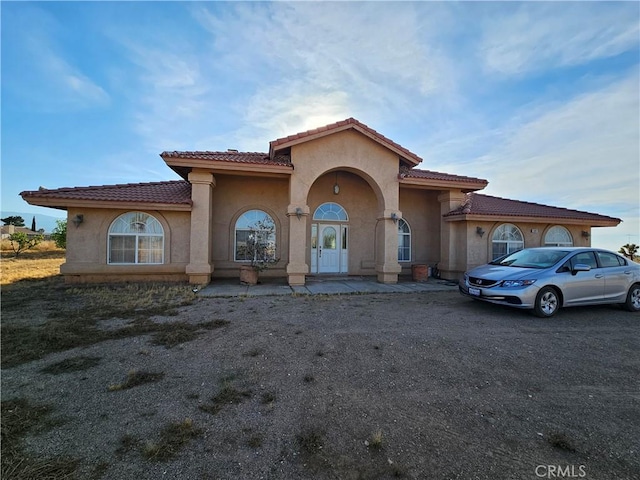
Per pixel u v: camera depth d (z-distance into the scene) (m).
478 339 5.38
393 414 3.19
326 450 2.65
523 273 7.07
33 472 2.36
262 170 11.04
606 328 6.12
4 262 18.28
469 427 2.98
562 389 3.72
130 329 5.89
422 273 13.01
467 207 13.10
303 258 11.26
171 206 10.83
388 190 12.23
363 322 6.38
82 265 10.70
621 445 2.73
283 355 4.67
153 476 2.34
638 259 20.28
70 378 3.96
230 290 10.02
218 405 3.35
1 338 5.36
